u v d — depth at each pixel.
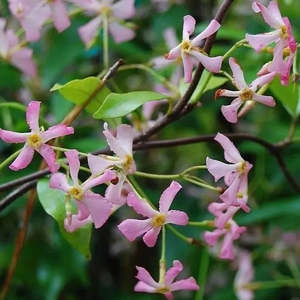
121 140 0.34
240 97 0.34
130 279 0.59
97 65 0.56
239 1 0.55
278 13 0.34
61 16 0.41
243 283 0.53
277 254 0.56
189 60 0.34
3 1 0.50
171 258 0.52
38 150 0.34
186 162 0.62
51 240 0.52
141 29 0.57
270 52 0.34
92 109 0.39
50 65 0.51
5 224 0.57
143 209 0.34
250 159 0.56
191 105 0.37
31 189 0.39
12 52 0.45
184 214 0.34
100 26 0.44
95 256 0.58
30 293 0.55
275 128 0.52
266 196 0.56
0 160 0.54
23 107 0.39
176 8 0.55
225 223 0.37
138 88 0.55
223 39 0.54
